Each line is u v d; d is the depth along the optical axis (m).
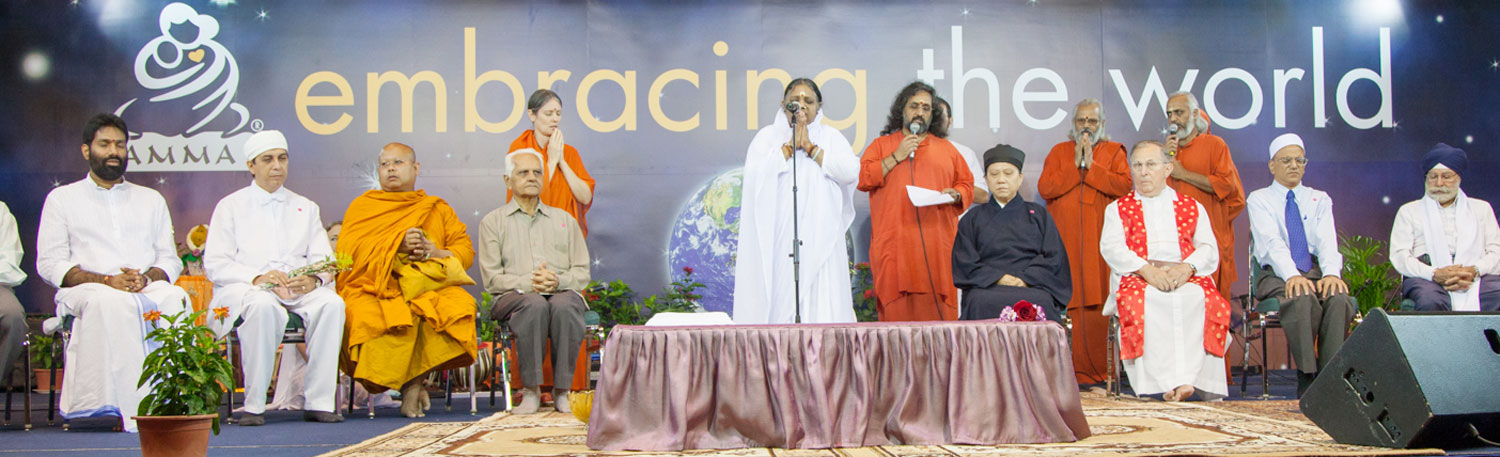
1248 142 8.09
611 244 8.03
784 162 6.25
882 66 8.13
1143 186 6.16
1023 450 3.78
